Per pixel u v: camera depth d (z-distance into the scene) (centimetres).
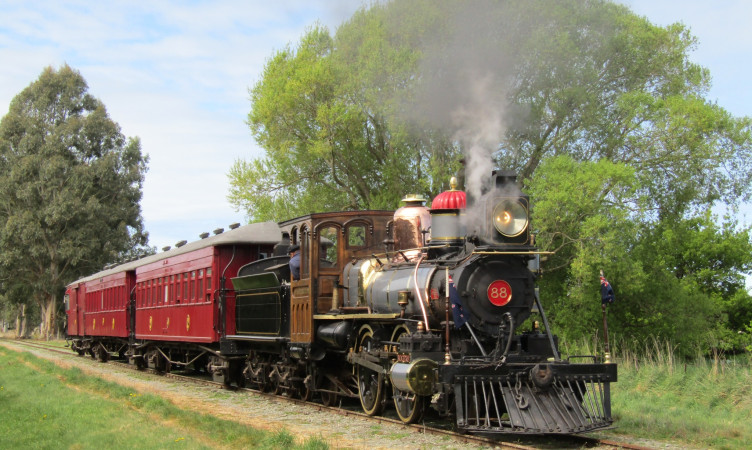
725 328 2738
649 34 2525
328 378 1361
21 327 6662
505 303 1007
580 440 938
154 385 1822
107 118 5659
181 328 1964
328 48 2989
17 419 1157
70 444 940
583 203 2156
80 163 5450
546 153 2570
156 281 2238
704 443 922
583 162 2370
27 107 5641
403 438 961
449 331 1011
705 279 2900
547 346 1037
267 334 1520
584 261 2153
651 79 2673
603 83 2614
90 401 1342
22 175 5181
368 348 1185
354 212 1371
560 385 934
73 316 3450
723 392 1347
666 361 1611
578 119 2508
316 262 1329
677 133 2367
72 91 5653
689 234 2841
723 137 2417
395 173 2797
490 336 1011
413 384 968
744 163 2450
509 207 1013
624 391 1416
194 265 1894
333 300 1315
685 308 2544
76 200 5088
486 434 980
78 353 3359
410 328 1044
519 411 911
